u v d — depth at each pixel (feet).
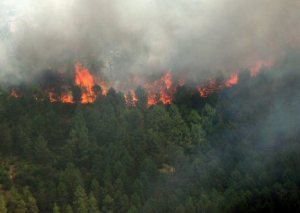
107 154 447.01
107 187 410.52
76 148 457.68
